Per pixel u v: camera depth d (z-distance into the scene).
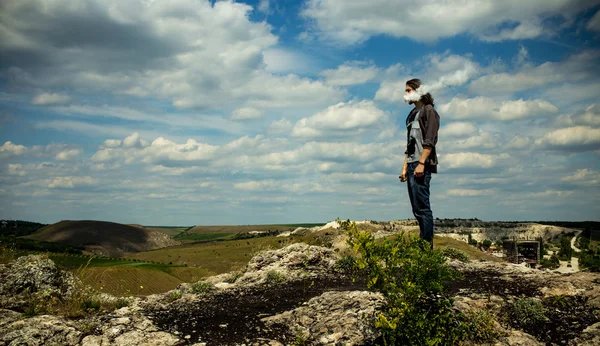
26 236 182.12
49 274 8.88
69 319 7.00
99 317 7.07
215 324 7.01
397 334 5.94
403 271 6.14
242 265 13.71
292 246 13.12
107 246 194.12
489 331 6.38
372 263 6.20
